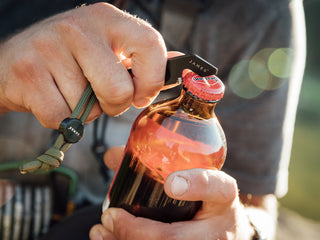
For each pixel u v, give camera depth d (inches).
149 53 10.9
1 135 19.7
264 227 19.3
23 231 19.1
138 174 12.6
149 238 12.3
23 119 19.8
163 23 22.3
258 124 23.3
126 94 10.7
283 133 23.9
